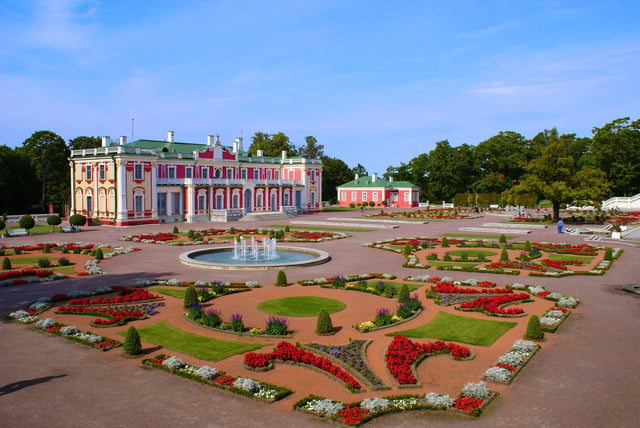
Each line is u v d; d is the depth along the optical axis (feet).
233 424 38.14
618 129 330.95
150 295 78.38
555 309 70.03
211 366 50.11
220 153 267.80
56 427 37.40
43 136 303.27
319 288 87.10
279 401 42.42
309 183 313.32
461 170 415.44
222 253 130.93
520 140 407.44
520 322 65.77
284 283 88.94
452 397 42.98
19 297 79.56
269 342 57.67
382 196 394.73
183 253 121.39
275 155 383.45
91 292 80.23
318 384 46.09
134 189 215.31
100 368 49.52
